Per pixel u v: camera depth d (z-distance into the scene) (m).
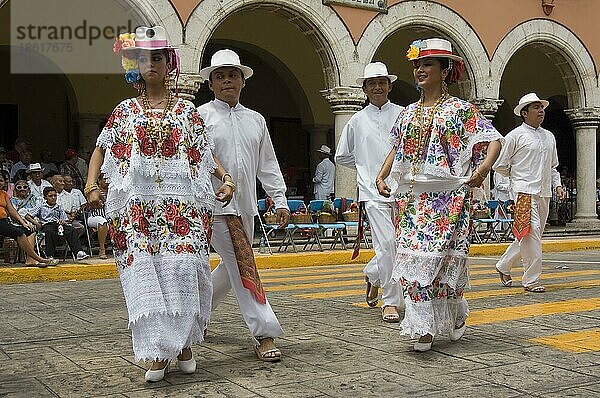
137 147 4.25
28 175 12.43
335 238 14.07
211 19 13.55
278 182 5.20
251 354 4.89
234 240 4.82
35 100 19.11
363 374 4.28
